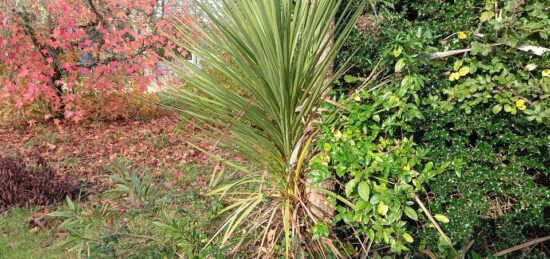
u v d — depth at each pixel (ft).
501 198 8.54
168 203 11.36
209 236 9.52
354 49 9.12
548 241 8.83
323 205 8.75
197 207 11.81
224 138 8.36
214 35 8.05
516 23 7.57
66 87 25.68
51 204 14.55
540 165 8.13
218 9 8.40
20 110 24.79
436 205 8.16
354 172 7.64
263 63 7.27
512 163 8.11
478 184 8.29
